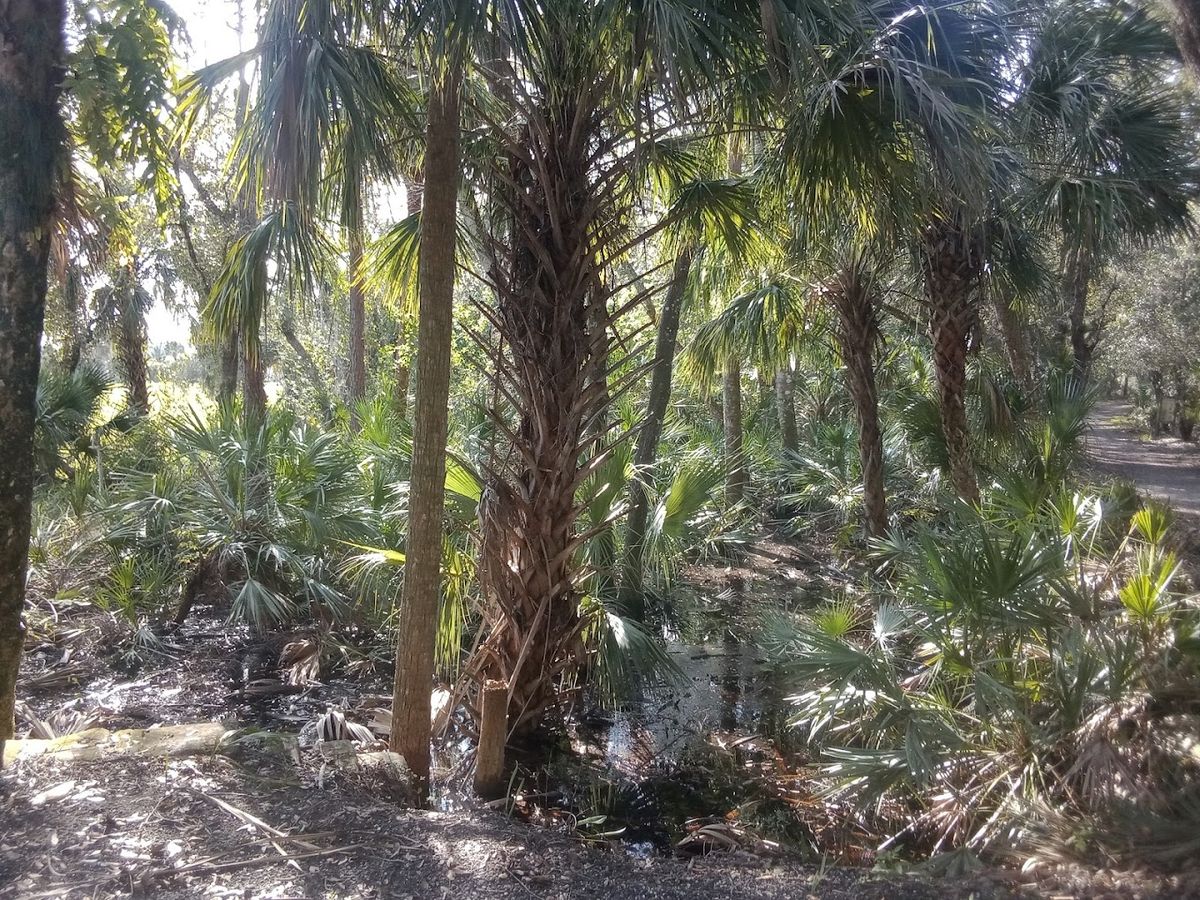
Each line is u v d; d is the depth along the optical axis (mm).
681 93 3699
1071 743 3686
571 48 4156
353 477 7984
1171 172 6105
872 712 4359
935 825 3996
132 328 15539
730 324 9250
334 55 3857
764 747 5441
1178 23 4574
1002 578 4016
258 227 4879
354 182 4090
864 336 9070
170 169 4262
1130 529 4832
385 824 3246
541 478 5121
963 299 7629
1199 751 3268
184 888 2633
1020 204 6629
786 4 3799
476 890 2850
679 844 4223
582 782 4898
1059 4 5914
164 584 7301
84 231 4152
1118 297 18484
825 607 7473
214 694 5926
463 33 3396
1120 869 2932
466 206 5684
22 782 3215
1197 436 23000
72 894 2537
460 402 11664
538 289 4996
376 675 6480
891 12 4355
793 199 5145
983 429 8562
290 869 2816
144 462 9109
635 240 5234
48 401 9344
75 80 3342
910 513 10195
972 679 4355
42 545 7109
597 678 5801
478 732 5309
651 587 8039
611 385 5305
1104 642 3666
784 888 3105
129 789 3242
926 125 4086
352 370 13516
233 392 11320
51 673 5988
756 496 12484
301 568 7070
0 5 3211
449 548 5695
